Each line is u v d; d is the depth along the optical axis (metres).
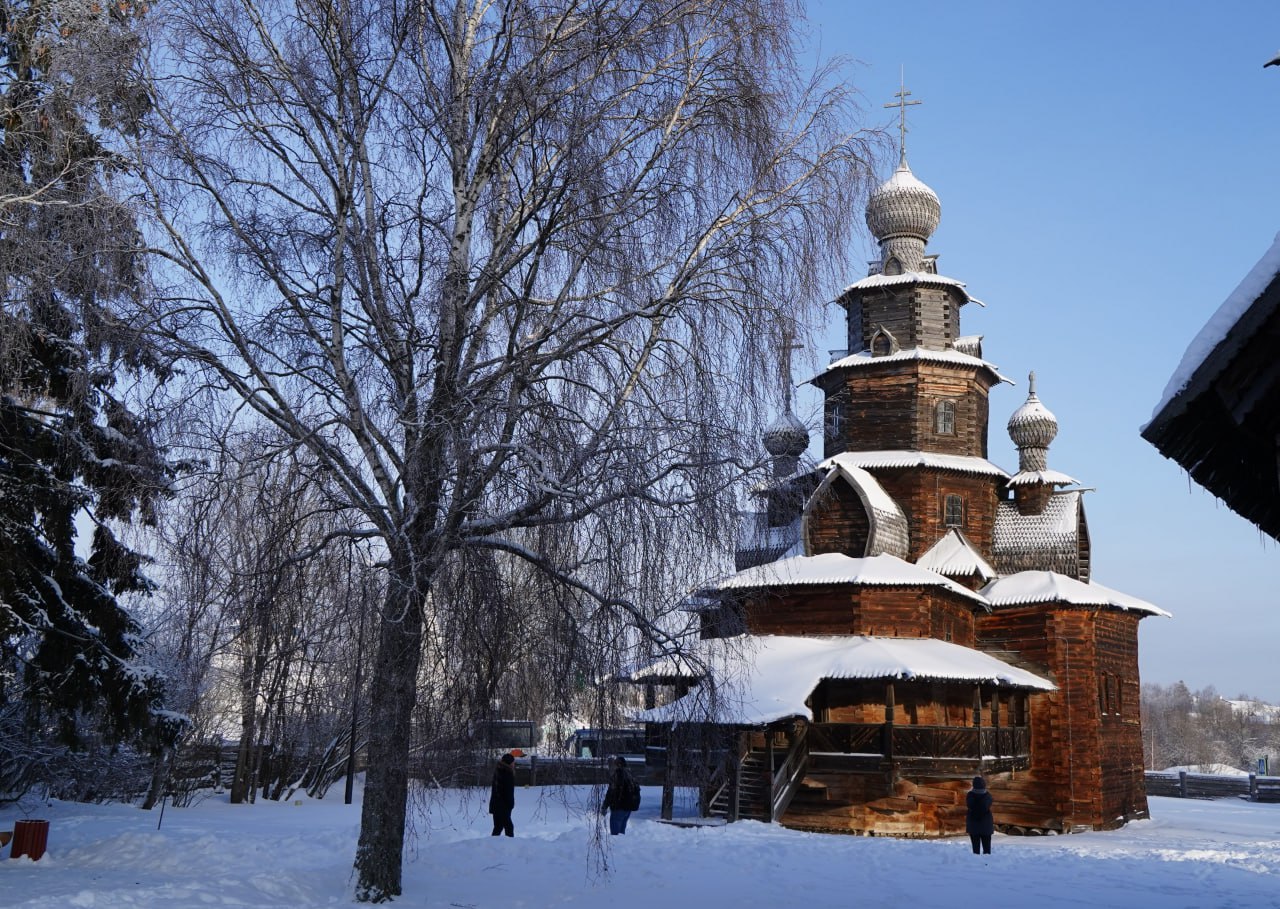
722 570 13.13
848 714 33.19
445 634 13.46
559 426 12.95
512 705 13.88
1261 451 8.34
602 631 12.91
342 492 14.20
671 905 16.47
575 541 13.26
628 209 14.02
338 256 14.45
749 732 30.42
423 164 14.63
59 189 14.42
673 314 14.02
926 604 34.19
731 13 14.69
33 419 18.66
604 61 14.08
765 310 13.98
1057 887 19.88
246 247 13.88
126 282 13.68
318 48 14.89
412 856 19.27
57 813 26.98
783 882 19.31
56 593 19.11
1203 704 173.62
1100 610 38.31
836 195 14.83
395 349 14.17
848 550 35.50
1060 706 36.53
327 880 15.79
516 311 14.20
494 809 23.39
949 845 25.95
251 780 37.06
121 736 19.73
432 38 15.26
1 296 14.02
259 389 14.14
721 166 14.29
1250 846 29.77
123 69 13.50
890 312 39.62
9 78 15.78
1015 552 39.41
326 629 13.45
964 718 34.28
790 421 13.36
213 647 13.34
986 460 39.53
